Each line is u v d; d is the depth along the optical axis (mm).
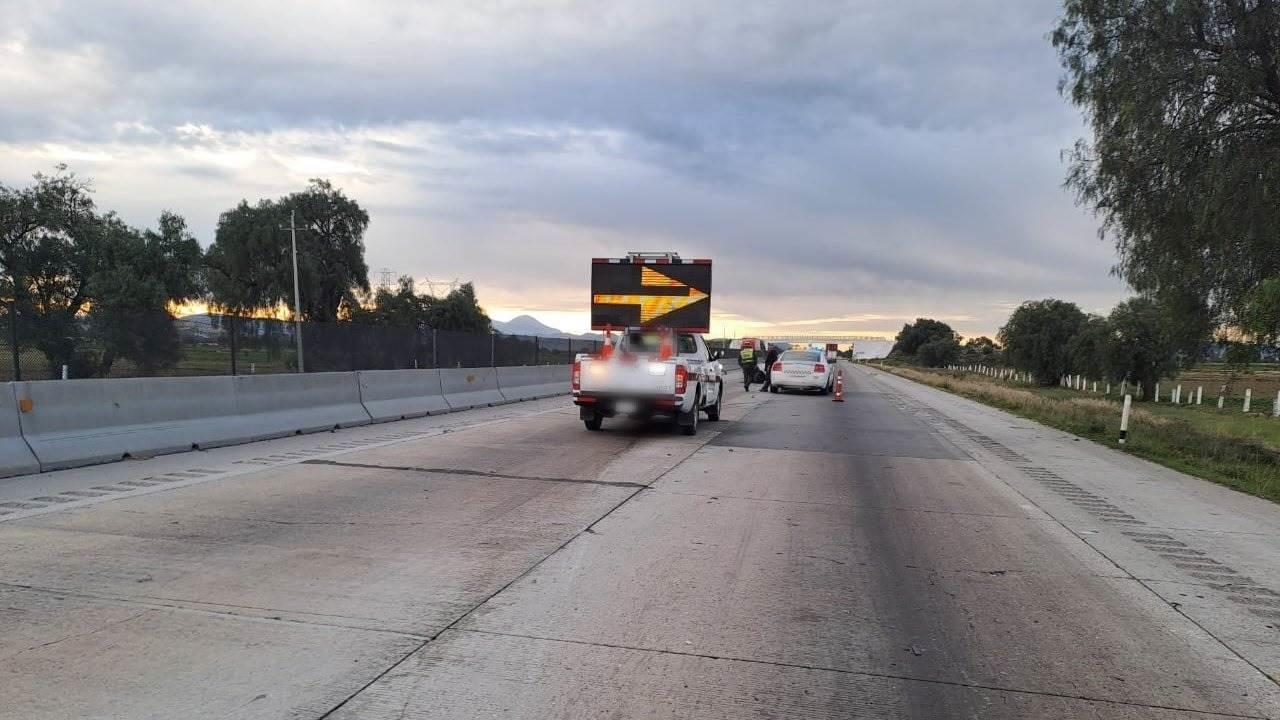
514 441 12633
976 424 18469
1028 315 63156
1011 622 4852
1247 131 13000
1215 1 12688
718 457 11523
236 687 3676
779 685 3869
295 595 4957
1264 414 29125
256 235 63188
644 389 13430
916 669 4113
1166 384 52500
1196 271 13992
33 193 43062
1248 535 7414
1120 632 4715
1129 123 13383
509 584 5293
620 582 5402
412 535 6500
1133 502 8938
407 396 16703
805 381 28812
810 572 5781
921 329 156500
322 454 10758
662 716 3514
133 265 47531
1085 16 14164
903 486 9562
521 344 27812
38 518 6777
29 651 4020
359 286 71250
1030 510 8305
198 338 14695
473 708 3539
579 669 3980
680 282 15406
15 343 12266
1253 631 4781
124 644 4129
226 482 8570
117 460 9766
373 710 3494
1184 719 3615
